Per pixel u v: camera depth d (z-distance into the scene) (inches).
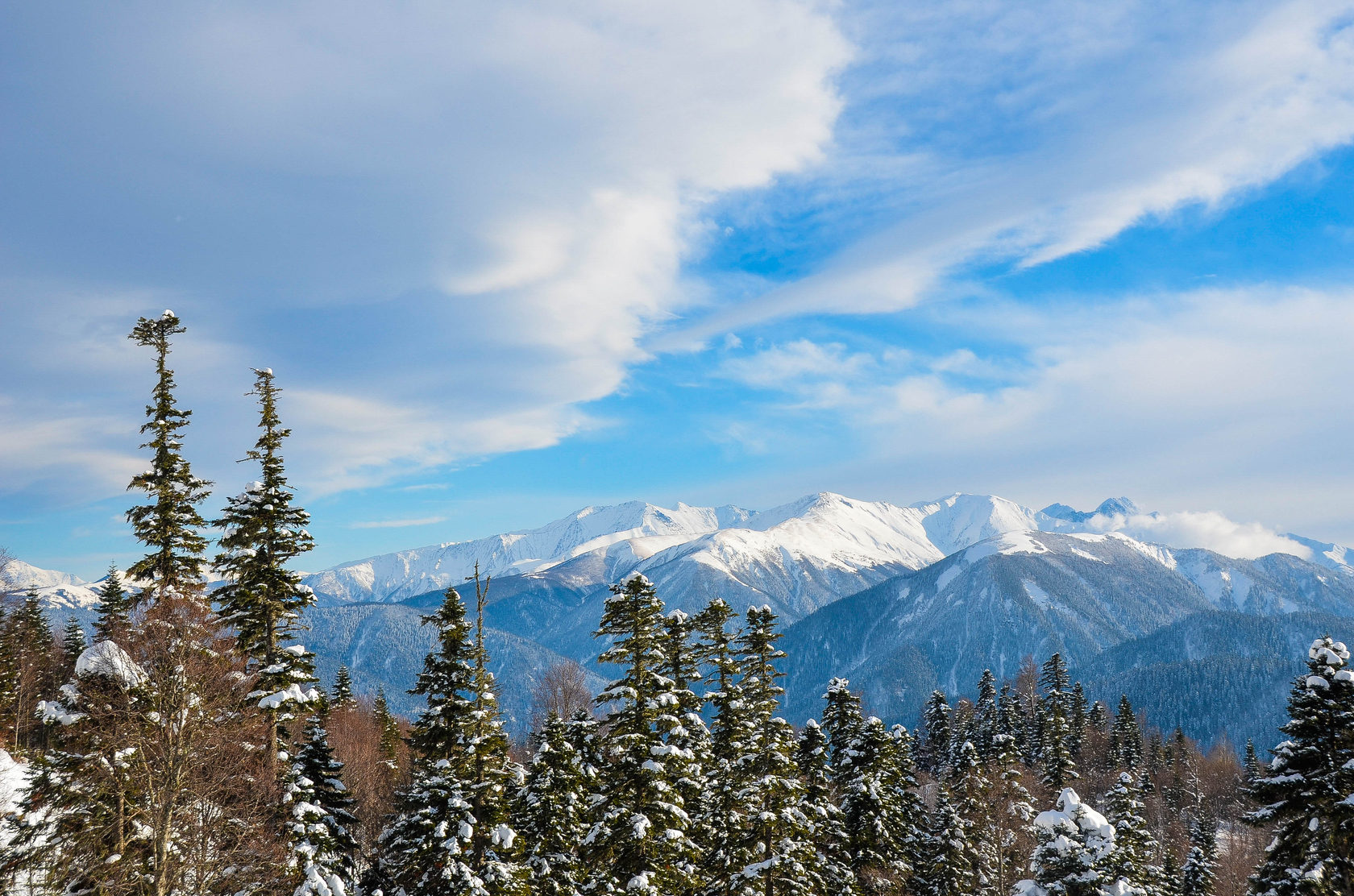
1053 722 3769.7
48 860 983.6
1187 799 3878.0
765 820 1348.4
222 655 1087.0
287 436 1348.4
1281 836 1168.2
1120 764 4001.0
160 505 1328.7
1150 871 1980.8
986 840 2060.8
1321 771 1096.2
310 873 1040.2
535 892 1275.8
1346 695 1100.5
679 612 1627.7
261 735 1190.3
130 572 1286.9
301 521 1310.3
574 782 1393.9
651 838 1234.0
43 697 1653.5
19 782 1263.5
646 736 1300.4
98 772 958.4
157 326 1382.9
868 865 1736.0
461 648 1248.8
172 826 938.1
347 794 1256.2
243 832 1031.0
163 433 1370.6
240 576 1255.5
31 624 2241.6
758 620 1624.0
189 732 941.2
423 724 1247.5
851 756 1856.5
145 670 959.0
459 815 1154.0
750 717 1540.4
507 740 1250.6
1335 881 1106.7
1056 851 1571.1
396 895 1195.3
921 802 2143.2
